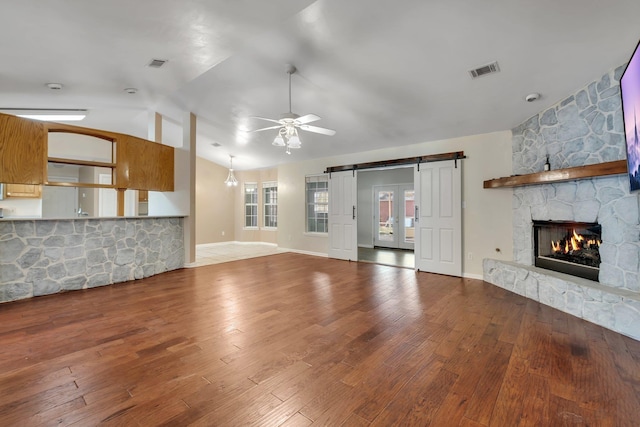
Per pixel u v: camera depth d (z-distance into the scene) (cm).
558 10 241
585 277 327
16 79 383
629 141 225
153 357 227
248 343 252
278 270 551
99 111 566
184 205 573
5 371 206
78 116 554
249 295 392
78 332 273
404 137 530
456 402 174
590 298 295
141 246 493
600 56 279
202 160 882
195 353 234
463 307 343
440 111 427
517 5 242
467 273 491
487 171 470
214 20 275
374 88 397
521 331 275
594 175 283
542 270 377
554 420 158
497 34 277
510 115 411
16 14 248
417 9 262
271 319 307
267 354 233
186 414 163
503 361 221
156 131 575
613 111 293
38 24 265
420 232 539
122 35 292
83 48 313
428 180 529
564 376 200
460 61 321
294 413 164
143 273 494
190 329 280
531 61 305
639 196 270
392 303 359
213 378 199
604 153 302
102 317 311
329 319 307
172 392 183
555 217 364
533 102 372
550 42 276
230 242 952
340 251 665
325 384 193
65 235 408
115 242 458
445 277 493
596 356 227
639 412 164
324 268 570
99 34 288
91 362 219
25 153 387
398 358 226
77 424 154
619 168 263
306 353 234
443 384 192
